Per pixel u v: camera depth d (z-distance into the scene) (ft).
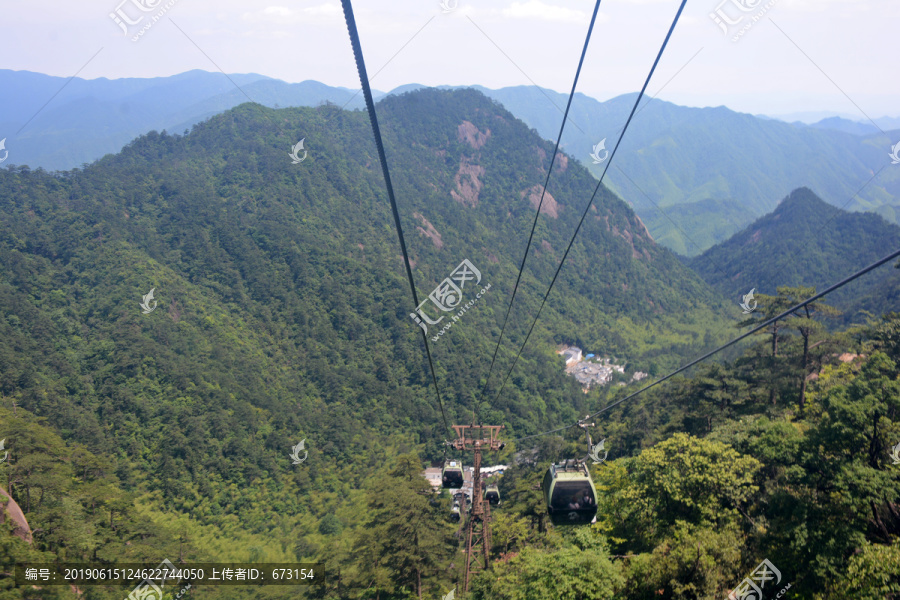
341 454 266.36
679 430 138.21
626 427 176.55
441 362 349.00
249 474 227.20
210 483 214.48
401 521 122.52
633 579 65.51
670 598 61.62
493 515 131.44
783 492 65.72
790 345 120.88
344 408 305.73
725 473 72.28
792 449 68.23
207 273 355.15
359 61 15.51
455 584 122.52
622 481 95.50
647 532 78.33
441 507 141.28
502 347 391.65
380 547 125.29
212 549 184.55
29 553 101.04
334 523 211.61
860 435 63.00
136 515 156.66
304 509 223.51
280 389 297.94
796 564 60.18
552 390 355.77
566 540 81.61
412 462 149.48
